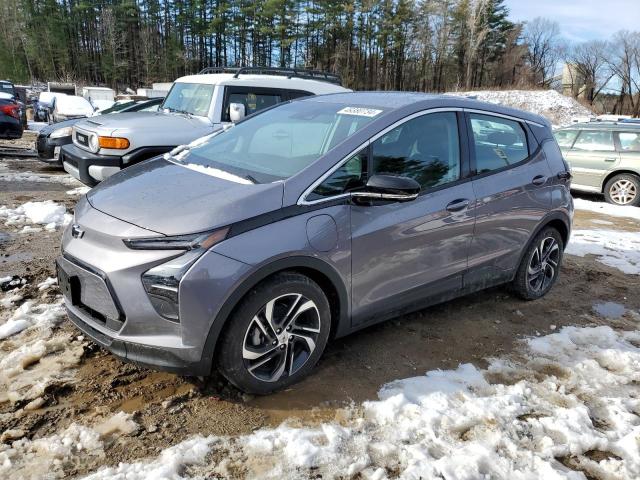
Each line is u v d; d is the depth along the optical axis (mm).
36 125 22484
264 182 3043
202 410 2826
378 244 3211
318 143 3373
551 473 2484
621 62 69250
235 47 67062
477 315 4312
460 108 3891
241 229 2709
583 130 10984
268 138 3676
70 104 18844
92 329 2840
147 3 69188
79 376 3047
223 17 65250
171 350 2613
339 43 63594
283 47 62062
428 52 67812
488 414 2910
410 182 3053
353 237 3080
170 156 3832
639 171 9961
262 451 2529
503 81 71688
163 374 3119
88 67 71250
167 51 67000
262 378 2906
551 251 4691
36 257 4945
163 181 3201
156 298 2596
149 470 2350
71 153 6680
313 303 2988
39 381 2965
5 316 3709
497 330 4066
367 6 62375
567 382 3355
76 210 3236
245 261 2660
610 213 9211
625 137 10383
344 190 3115
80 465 2391
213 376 3119
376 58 65688
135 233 2664
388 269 3324
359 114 3535
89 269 2758
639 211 9438
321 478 2396
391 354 3562
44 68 68438
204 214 2705
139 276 2605
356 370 3318
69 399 2848
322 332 3086
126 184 3260
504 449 2670
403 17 63688
